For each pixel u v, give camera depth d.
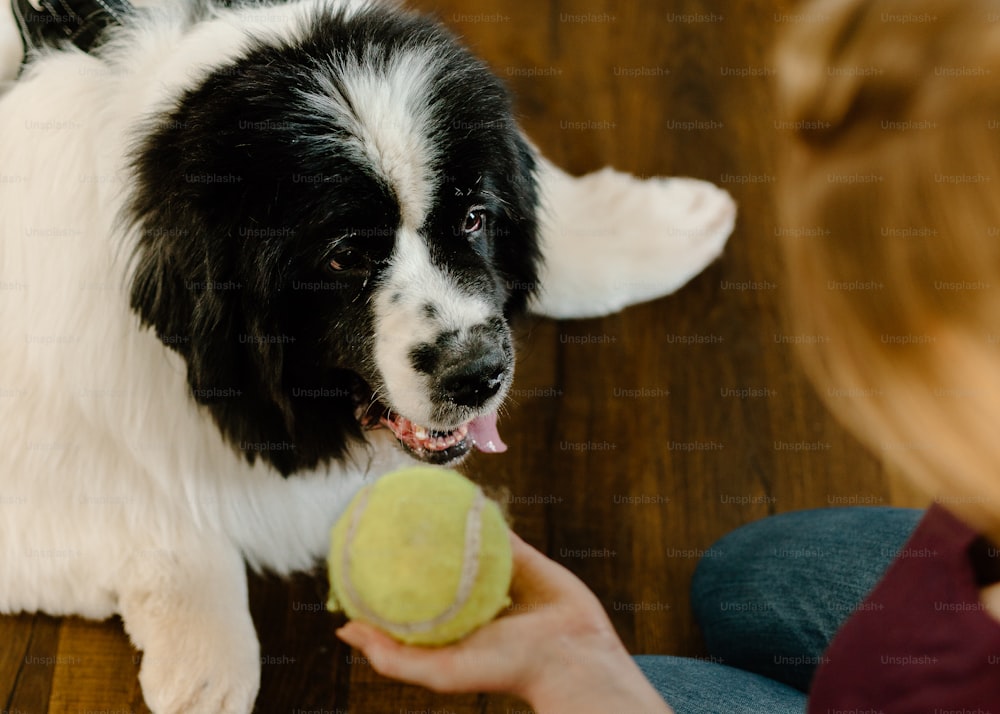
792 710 1.26
